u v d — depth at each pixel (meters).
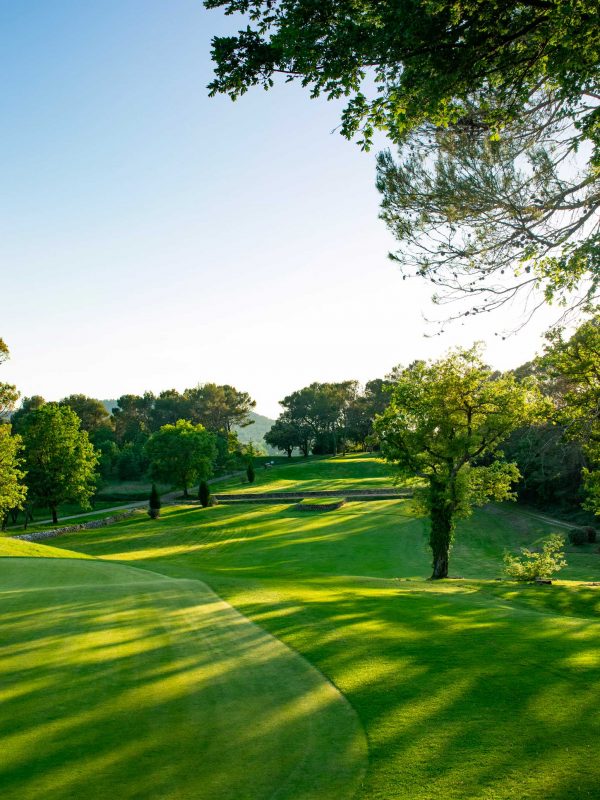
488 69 8.77
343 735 7.23
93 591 17.80
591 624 14.33
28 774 6.23
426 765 6.48
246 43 8.43
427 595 20.53
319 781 6.13
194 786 6.01
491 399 32.88
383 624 13.55
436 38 8.03
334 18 8.16
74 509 89.88
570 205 11.73
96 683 9.03
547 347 22.84
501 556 44.78
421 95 8.78
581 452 22.25
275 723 7.57
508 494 33.53
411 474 35.03
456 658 10.59
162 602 15.90
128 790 5.92
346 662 10.23
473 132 11.91
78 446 71.44
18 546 35.12
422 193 12.78
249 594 17.81
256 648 11.08
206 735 7.21
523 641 12.05
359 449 139.25
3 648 11.03
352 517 60.94
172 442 88.00
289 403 144.00
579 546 46.34
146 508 80.81
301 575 28.25
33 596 16.80
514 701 8.39
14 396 53.75
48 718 7.70
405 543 48.41
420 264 12.83
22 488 56.09
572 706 8.19
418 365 34.50
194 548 51.81
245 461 121.69
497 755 6.71
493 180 11.88
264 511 70.62
